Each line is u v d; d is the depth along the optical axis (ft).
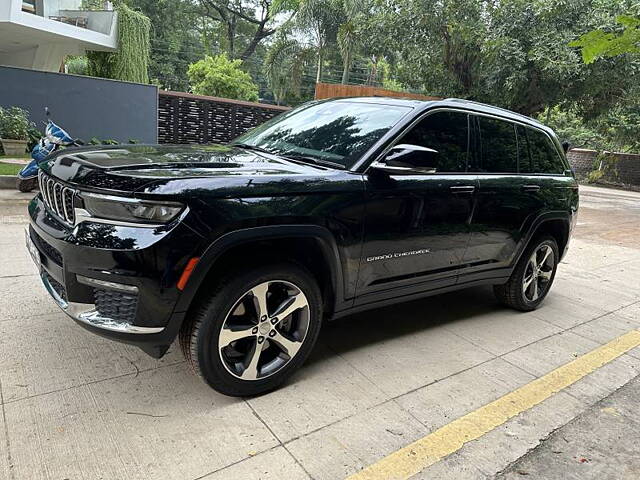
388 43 51.72
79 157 8.75
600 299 16.90
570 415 9.35
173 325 7.81
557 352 12.14
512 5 44.62
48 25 49.52
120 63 59.67
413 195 10.42
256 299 8.64
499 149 12.97
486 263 12.93
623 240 28.96
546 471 7.72
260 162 9.78
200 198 7.67
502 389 10.09
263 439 7.86
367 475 7.27
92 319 7.86
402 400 9.33
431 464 7.64
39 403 8.23
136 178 7.54
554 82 45.47
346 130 10.97
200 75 93.66
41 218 9.01
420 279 11.37
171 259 7.48
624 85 45.03
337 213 9.17
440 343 12.06
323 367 10.36
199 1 129.39
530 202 13.39
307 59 82.53
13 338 10.27
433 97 52.37
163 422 8.05
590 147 85.61
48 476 6.68
